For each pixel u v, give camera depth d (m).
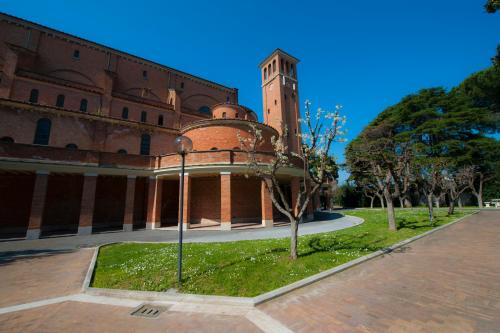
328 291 5.83
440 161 21.91
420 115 38.12
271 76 47.06
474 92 32.97
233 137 22.89
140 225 24.50
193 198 23.38
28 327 4.66
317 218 24.69
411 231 13.14
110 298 6.07
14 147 17.02
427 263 7.67
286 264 7.71
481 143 31.64
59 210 22.23
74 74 29.77
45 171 17.97
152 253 10.17
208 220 22.28
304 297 5.56
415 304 4.95
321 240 11.38
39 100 24.59
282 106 44.00
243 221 22.11
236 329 4.32
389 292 5.60
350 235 12.44
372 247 9.73
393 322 4.30
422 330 4.00
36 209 17.20
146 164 21.67
